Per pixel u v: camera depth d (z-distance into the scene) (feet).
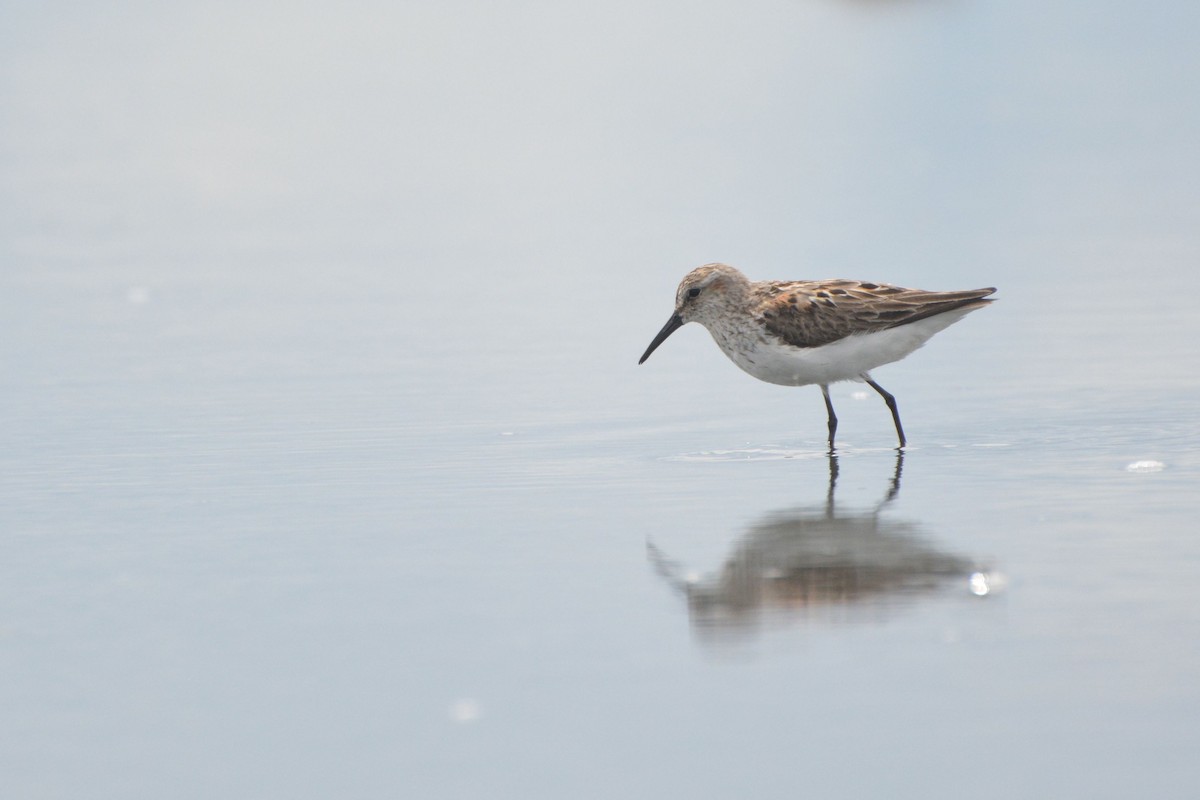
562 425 48.55
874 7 160.04
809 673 27.66
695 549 35.06
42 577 33.88
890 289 46.98
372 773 24.56
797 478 41.68
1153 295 65.16
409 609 31.42
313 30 157.79
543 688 27.40
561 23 159.22
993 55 137.28
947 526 36.29
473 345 60.49
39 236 85.92
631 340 61.11
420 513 38.65
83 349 60.49
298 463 43.98
